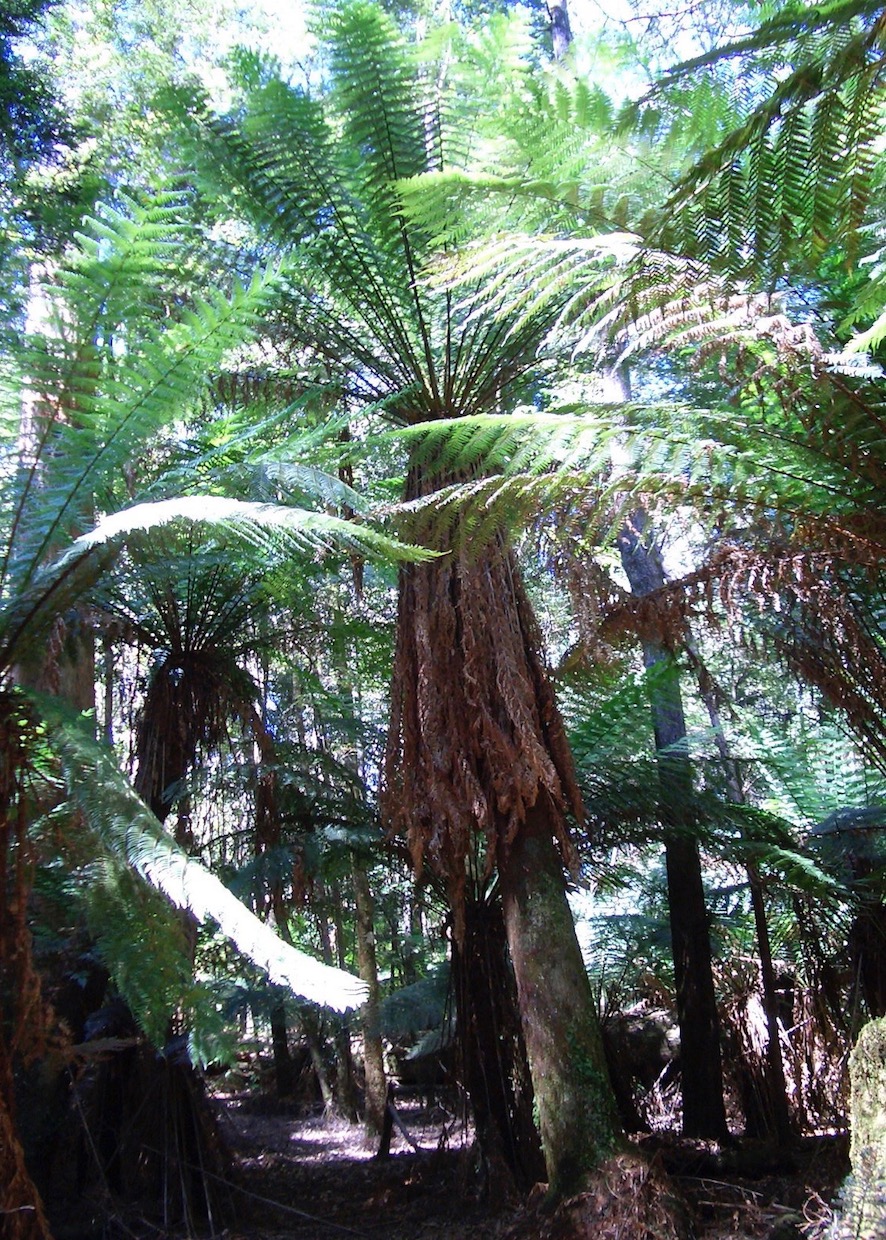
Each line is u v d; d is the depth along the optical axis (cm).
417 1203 431
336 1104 809
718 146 153
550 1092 322
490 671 339
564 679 399
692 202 177
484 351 391
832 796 544
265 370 426
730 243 181
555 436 273
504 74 362
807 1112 474
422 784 339
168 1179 416
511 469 285
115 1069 440
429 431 325
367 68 346
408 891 536
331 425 318
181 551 326
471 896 443
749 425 283
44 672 291
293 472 263
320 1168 542
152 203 234
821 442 271
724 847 464
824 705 364
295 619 511
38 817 244
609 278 264
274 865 436
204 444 378
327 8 358
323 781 491
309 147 362
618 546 520
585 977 336
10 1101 226
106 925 232
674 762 477
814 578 283
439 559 352
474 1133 432
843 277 265
